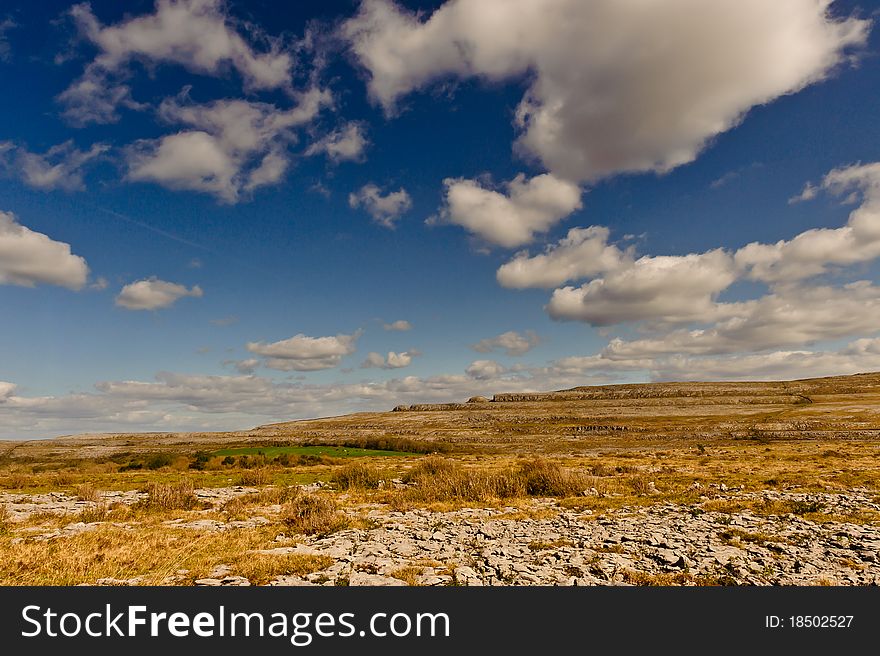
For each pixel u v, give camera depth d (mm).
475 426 151750
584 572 12688
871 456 56719
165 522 21172
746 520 19844
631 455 73625
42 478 43875
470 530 19094
